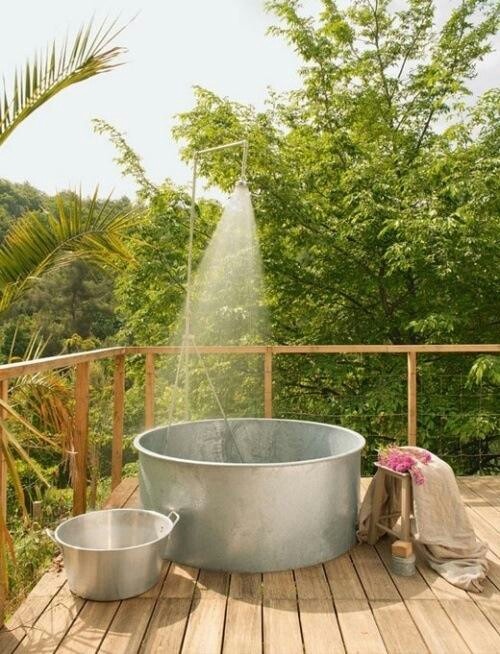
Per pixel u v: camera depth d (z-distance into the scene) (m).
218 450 3.69
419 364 7.04
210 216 8.33
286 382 7.86
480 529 3.13
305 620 2.14
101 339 22.11
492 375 5.59
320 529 2.67
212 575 2.54
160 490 2.75
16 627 2.07
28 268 3.42
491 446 7.55
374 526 2.87
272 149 7.71
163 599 2.30
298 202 7.26
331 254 7.45
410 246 6.30
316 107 8.88
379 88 9.20
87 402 3.20
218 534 2.58
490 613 2.19
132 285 8.09
